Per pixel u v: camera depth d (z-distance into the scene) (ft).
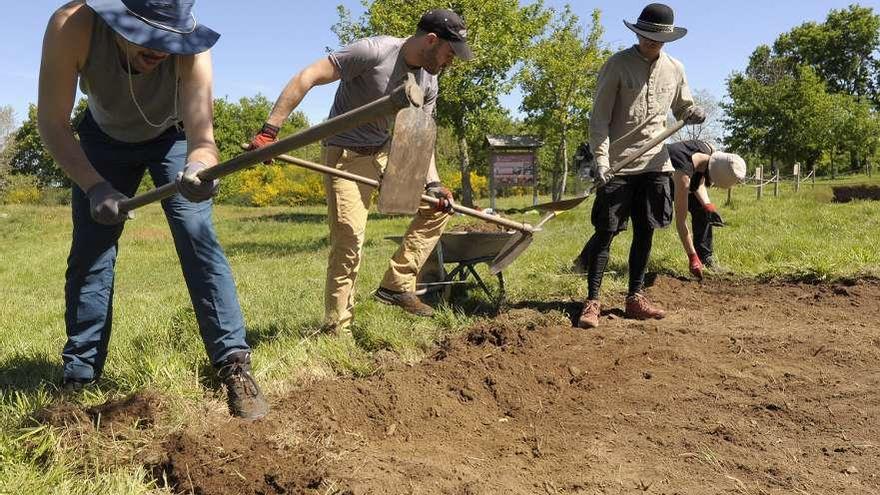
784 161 152.05
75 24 9.51
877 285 20.27
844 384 13.01
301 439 9.84
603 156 16.53
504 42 77.05
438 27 13.12
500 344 15.20
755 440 10.82
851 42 207.31
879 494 9.14
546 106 91.86
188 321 15.69
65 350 11.85
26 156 210.38
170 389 11.12
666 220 17.37
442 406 11.88
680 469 9.89
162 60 9.98
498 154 82.94
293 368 13.03
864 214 37.96
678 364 14.20
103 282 11.76
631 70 16.80
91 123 11.16
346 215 14.34
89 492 8.39
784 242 26.08
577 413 12.00
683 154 21.26
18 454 9.06
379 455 9.76
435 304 18.48
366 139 14.11
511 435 11.18
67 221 95.91
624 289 20.49
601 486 9.34
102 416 9.96
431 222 15.23
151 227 81.61
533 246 29.58
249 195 156.76
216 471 8.80
